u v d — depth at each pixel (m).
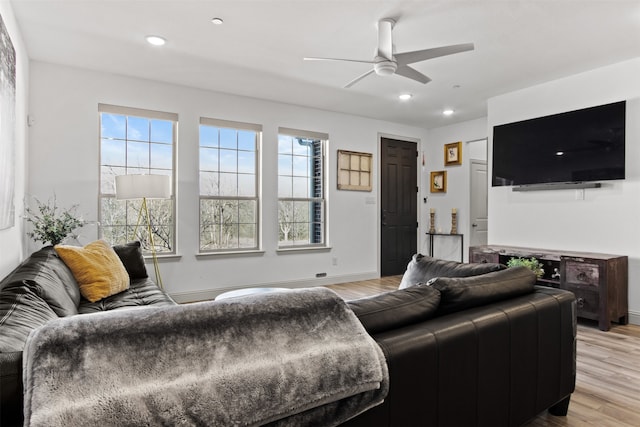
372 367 1.04
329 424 0.99
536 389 1.69
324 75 4.05
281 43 3.27
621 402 2.12
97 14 2.78
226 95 4.68
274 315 0.99
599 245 3.84
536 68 3.82
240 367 0.86
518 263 3.82
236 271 4.75
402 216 6.35
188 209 4.44
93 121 3.91
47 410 0.67
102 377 0.74
